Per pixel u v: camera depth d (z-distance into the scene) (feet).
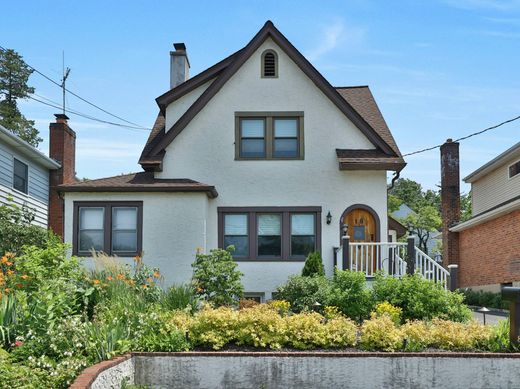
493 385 34.55
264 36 64.80
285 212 63.36
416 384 34.55
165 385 33.99
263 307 40.42
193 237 59.26
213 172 63.93
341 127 64.44
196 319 37.27
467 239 97.55
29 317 31.17
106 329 32.86
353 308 46.91
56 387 26.30
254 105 64.59
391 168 62.64
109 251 59.21
